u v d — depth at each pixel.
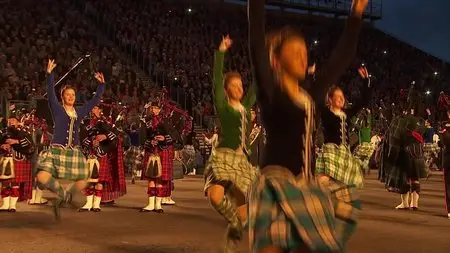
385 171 10.11
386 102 35.31
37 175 7.36
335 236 2.74
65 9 36.66
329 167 7.27
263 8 2.81
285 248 2.69
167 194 9.88
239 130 5.21
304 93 2.89
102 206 10.09
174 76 29.11
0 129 10.80
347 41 3.05
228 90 5.33
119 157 10.22
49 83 7.45
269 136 2.85
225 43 5.31
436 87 42.91
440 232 7.27
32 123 10.70
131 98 24.58
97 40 33.34
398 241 6.59
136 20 38.03
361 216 8.80
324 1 51.25
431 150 22.89
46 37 30.33
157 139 9.35
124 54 32.28
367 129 10.35
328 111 7.41
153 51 32.44
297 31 2.93
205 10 45.34
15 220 8.21
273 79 2.83
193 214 8.95
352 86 36.62
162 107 9.66
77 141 7.58
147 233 7.04
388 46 49.25
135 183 15.52
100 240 6.53
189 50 35.25
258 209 2.75
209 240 6.52
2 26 30.38
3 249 5.98
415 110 9.98
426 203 10.98
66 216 8.69
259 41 2.80
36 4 35.91
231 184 4.98
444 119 11.26
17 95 22.30
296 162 2.80
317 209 2.74
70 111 7.53
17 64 25.95
